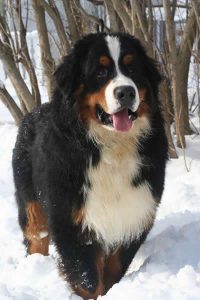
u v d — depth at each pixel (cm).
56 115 184
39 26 303
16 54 308
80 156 182
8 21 353
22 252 225
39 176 198
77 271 186
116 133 181
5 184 290
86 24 312
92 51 181
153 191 188
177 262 190
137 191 185
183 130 294
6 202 268
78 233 185
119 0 266
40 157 196
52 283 192
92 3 331
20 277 199
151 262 191
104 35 185
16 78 300
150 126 186
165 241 203
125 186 184
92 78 181
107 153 182
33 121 214
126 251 191
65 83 182
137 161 184
